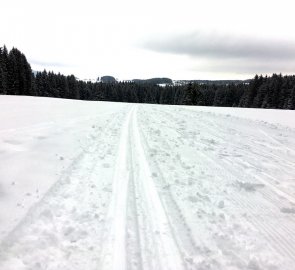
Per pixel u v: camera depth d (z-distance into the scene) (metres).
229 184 6.09
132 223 4.14
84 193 5.11
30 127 10.50
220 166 7.42
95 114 18.36
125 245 3.59
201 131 13.23
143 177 6.13
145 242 3.68
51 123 12.12
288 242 3.92
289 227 4.35
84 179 5.82
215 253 3.54
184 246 3.65
